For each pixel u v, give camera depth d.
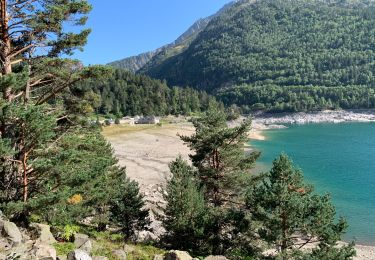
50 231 16.59
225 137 25.81
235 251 21.61
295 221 18.17
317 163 75.12
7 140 13.66
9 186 15.74
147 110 191.38
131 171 65.81
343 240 34.53
